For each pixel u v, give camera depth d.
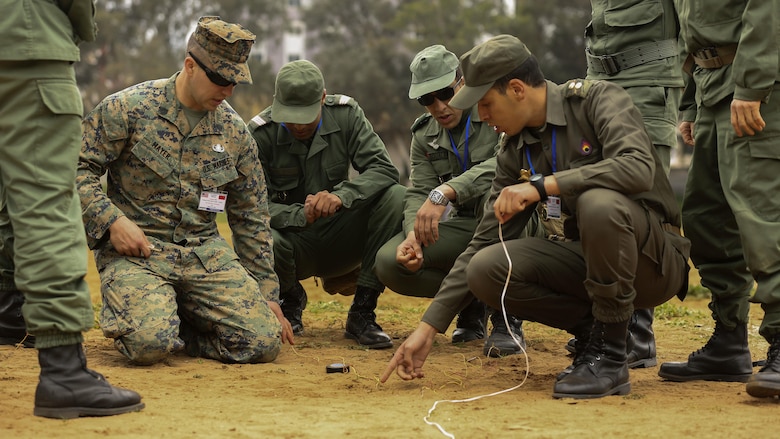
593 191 3.93
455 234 5.79
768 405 3.95
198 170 5.26
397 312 7.88
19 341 5.43
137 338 4.87
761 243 4.12
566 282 4.26
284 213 6.18
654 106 5.35
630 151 3.98
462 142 5.92
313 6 52.31
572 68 46.78
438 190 5.57
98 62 50.31
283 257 6.15
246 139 5.43
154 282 5.07
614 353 4.14
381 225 6.12
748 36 4.09
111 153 5.16
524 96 4.14
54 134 3.52
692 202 4.70
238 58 5.05
